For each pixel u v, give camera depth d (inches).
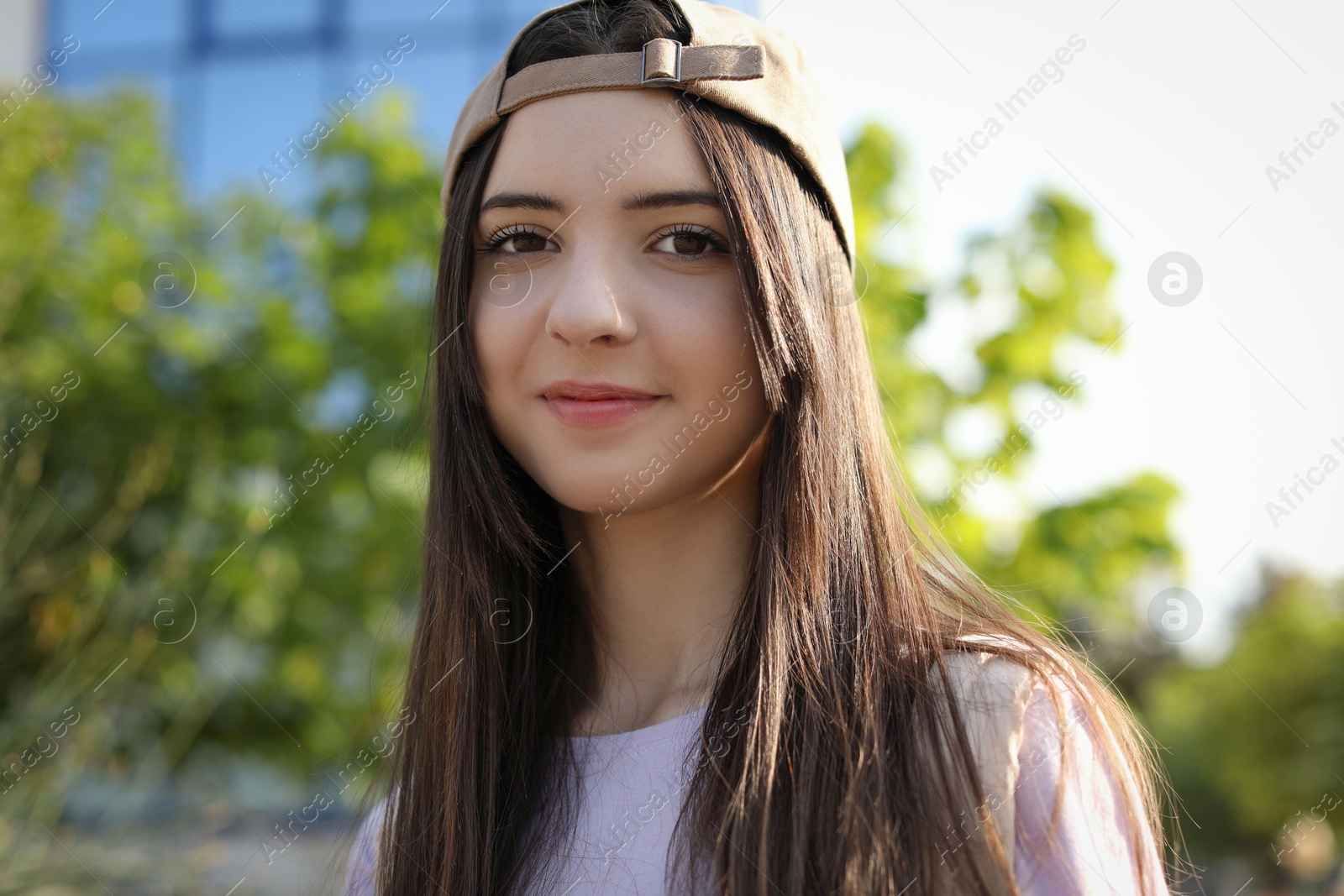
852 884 33.8
